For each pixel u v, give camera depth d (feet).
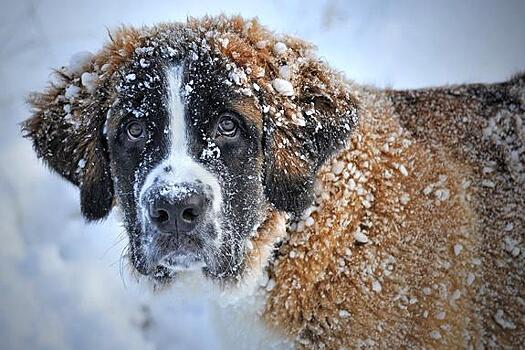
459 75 27.84
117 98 15.71
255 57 16.11
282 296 16.34
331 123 16.51
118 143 15.80
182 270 15.99
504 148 18.67
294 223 16.30
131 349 21.58
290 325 16.40
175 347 21.71
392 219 16.53
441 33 29.35
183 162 14.88
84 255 23.26
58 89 17.65
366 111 17.37
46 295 22.53
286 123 15.99
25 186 24.71
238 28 16.87
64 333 21.89
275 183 16.03
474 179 18.21
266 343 16.76
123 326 21.94
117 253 22.98
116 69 16.25
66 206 24.36
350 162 16.52
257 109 15.70
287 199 16.14
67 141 17.22
